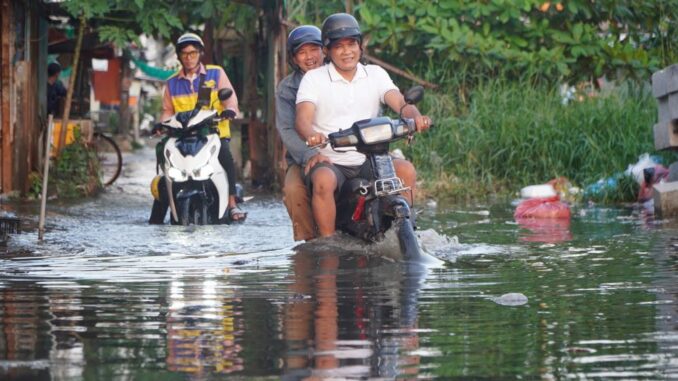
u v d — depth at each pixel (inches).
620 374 357.4
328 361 378.0
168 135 1128.2
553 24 1882.4
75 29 1980.8
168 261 714.8
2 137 1492.4
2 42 1488.7
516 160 1588.3
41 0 1768.0
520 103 1676.9
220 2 1748.3
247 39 1915.6
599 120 1578.5
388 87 813.2
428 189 1483.8
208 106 1129.4
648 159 1397.6
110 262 711.1
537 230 944.3
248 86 1910.7
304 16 1685.5
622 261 685.3
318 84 797.9
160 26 1743.4
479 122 1646.2
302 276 623.2
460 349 398.3
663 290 549.0
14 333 435.8
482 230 950.4
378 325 450.9
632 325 446.0
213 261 711.7
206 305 510.9
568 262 684.1
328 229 782.5
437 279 604.1
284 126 837.2
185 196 1088.2
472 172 1565.0
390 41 1768.0
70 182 1601.9
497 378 353.1
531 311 484.4
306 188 818.2
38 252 782.5
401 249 705.6
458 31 1743.4
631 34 1902.1
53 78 2018.9
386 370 364.2
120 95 3769.7
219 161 1122.7
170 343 412.5
